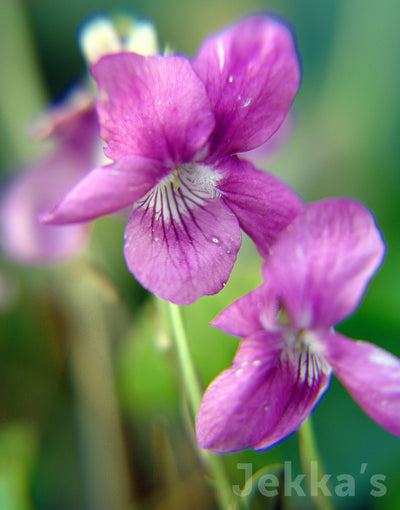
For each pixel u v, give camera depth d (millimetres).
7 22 203
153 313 141
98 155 145
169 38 229
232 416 96
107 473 158
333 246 98
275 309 100
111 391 163
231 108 100
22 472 140
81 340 169
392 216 187
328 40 227
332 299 98
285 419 98
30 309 174
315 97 221
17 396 169
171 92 98
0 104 201
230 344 139
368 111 207
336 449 143
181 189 101
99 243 174
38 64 220
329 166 203
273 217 102
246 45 99
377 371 96
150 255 98
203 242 99
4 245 157
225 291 141
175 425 141
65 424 165
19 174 156
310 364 99
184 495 141
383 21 212
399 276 155
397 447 142
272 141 157
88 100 141
